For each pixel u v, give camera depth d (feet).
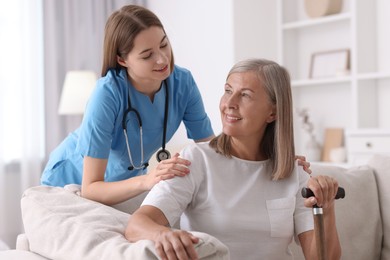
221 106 5.25
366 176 7.25
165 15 16.08
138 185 5.22
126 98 6.34
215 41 14.88
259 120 5.17
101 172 5.98
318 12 14.80
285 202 5.19
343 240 6.73
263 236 5.14
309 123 15.05
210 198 5.07
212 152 5.27
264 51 15.23
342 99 14.89
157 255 4.00
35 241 5.20
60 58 15.20
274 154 5.31
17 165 14.70
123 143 6.59
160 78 6.08
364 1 13.98
